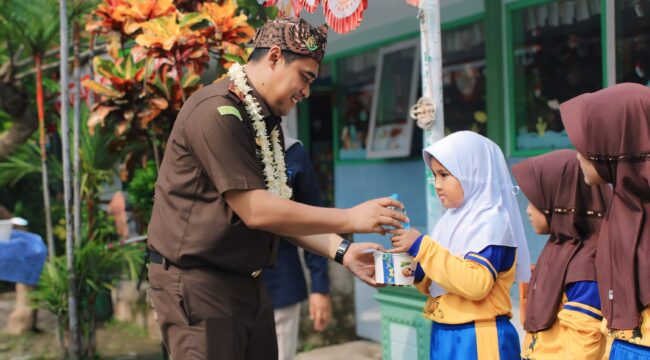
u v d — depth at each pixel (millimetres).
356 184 7031
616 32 4523
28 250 4711
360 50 6805
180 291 2480
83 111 5711
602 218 2658
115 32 4012
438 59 3184
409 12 5805
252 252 2533
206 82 4105
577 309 2584
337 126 7262
